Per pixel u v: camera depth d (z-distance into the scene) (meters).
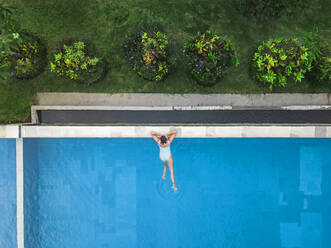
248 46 7.23
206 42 6.22
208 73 6.44
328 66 6.43
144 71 6.74
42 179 6.64
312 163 6.50
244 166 6.58
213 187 6.67
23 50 6.57
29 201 6.64
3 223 6.61
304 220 6.67
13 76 7.18
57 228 6.79
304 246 6.72
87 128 6.07
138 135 6.07
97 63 6.83
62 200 6.73
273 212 6.69
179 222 6.80
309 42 6.44
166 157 6.09
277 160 6.54
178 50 7.20
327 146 6.43
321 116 7.28
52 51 7.22
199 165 6.60
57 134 6.07
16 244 6.66
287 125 6.46
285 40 6.40
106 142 6.58
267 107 7.27
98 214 6.79
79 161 6.63
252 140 6.48
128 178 6.69
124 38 7.20
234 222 6.76
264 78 6.64
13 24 6.22
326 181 6.54
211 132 6.04
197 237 6.82
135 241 6.86
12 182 6.52
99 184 6.71
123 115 7.37
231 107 7.25
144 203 6.76
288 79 7.20
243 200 6.69
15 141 6.45
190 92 7.23
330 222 6.63
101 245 6.86
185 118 7.33
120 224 6.82
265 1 6.67
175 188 6.25
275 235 6.75
